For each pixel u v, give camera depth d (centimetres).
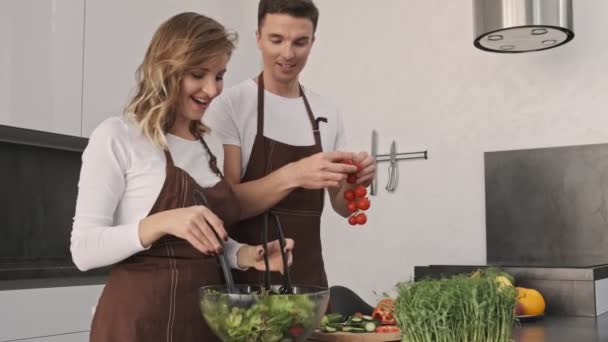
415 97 316
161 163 134
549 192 277
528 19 223
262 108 171
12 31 256
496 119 292
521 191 283
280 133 172
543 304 202
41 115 265
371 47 333
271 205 155
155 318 126
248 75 363
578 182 270
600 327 180
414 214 313
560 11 226
